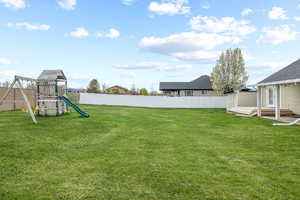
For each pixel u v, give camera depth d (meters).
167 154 4.61
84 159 4.20
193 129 8.02
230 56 27.91
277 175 3.45
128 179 3.23
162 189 2.90
